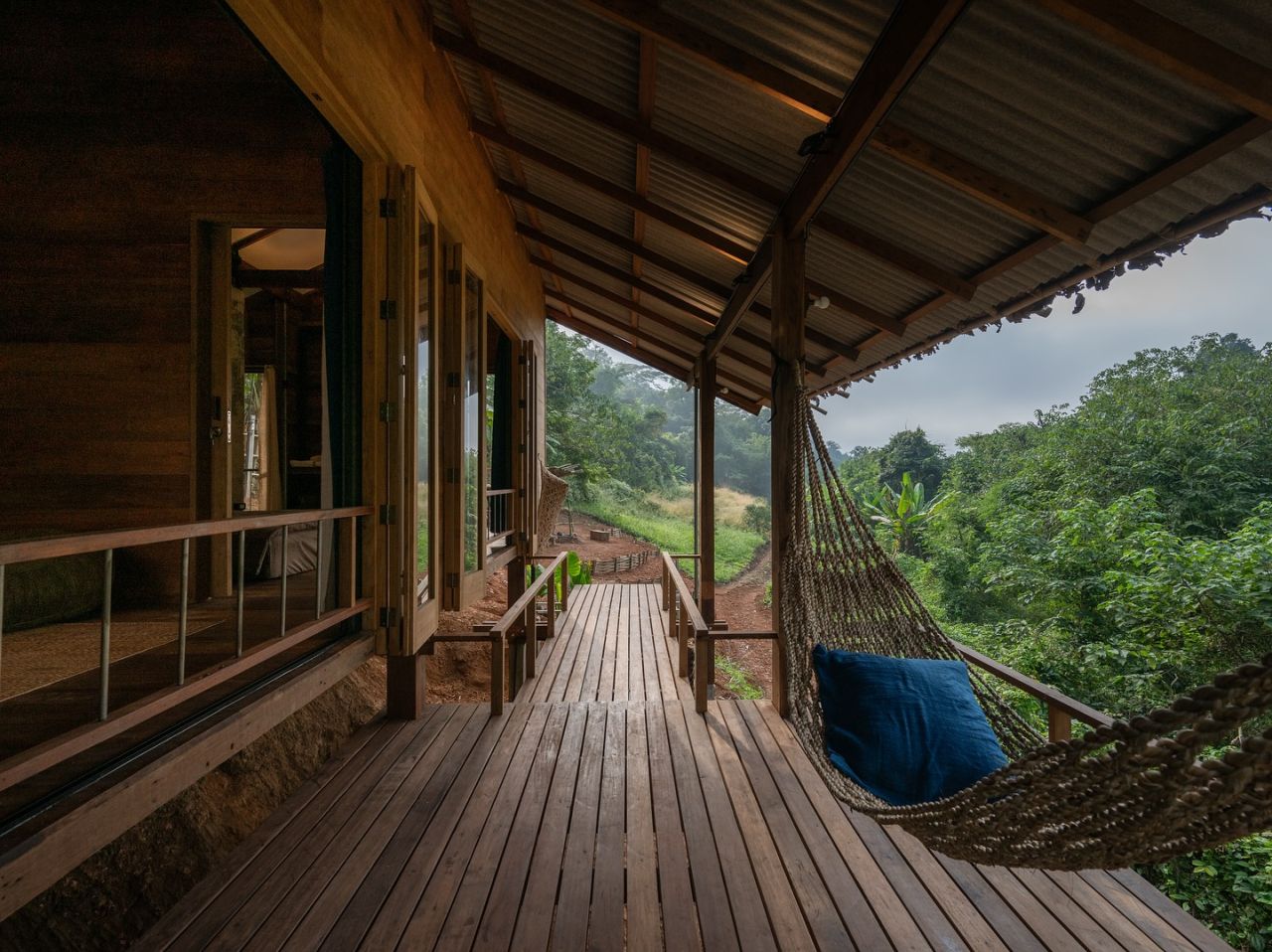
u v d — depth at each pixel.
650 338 8.70
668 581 6.34
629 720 3.43
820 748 2.23
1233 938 3.64
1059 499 12.43
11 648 2.72
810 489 3.14
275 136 4.03
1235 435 11.46
